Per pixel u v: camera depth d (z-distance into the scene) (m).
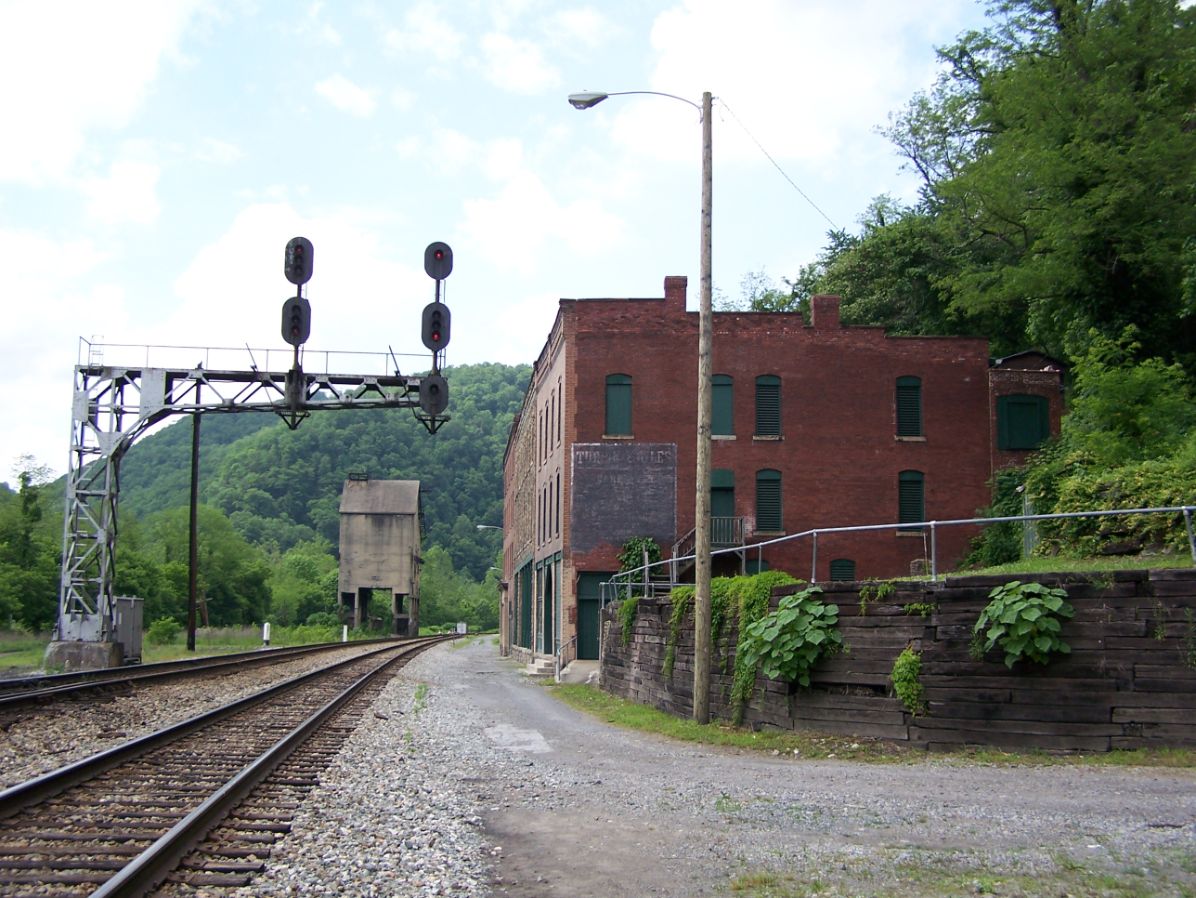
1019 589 11.61
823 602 13.38
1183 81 29.25
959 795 9.38
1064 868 6.83
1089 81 30.41
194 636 39.12
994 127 40.59
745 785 10.34
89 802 8.66
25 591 55.09
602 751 13.47
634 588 29.97
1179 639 11.05
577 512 34.62
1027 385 35.91
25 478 60.47
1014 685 11.68
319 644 52.72
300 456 155.50
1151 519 16.42
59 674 21.69
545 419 42.09
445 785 10.65
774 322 35.91
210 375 29.27
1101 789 9.36
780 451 35.34
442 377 26.97
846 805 9.16
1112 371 24.77
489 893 6.66
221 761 11.34
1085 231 28.31
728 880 6.93
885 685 12.57
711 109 17.20
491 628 136.62
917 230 46.91
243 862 6.96
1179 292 28.58
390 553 95.12
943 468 35.50
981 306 35.28
